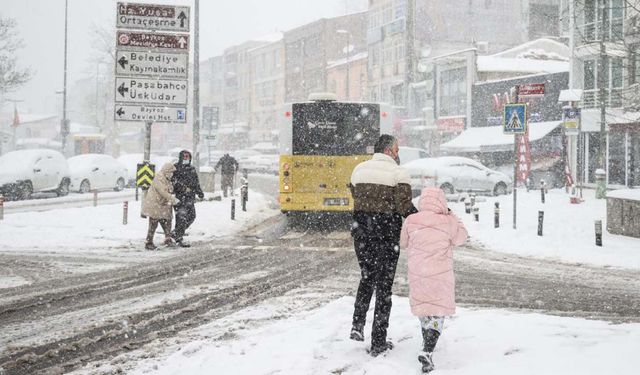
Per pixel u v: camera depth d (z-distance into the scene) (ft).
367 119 55.67
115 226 55.21
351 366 17.61
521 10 181.68
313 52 255.29
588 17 105.81
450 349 18.89
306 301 28.09
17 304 27.37
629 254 43.19
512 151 125.18
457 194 90.43
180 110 58.75
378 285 19.12
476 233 54.90
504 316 23.26
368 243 19.48
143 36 58.03
